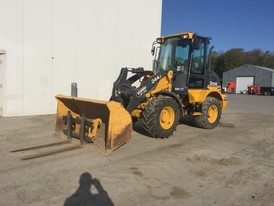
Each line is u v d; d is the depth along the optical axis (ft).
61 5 31.58
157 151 17.89
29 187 12.05
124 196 11.53
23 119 28.22
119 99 21.72
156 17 42.11
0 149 17.48
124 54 38.45
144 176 13.67
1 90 29.19
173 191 12.16
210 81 26.89
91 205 10.68
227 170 14.90
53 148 17.71
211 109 26.23
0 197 11.11
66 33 32.37
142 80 23.40
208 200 11.46
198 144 20.12
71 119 19.08
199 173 14.29
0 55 28.58
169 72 22.09
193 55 23.88
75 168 14.39
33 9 29.66
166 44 24.57
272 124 30.53
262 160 16.88
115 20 36.86
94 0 34.32
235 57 182.29
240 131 25.70
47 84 31.63
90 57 34.86
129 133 17.53
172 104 21.03
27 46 29.78
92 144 17.60
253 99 81.82
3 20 28.04
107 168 14.52
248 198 11.76
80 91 34.40
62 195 11.41
